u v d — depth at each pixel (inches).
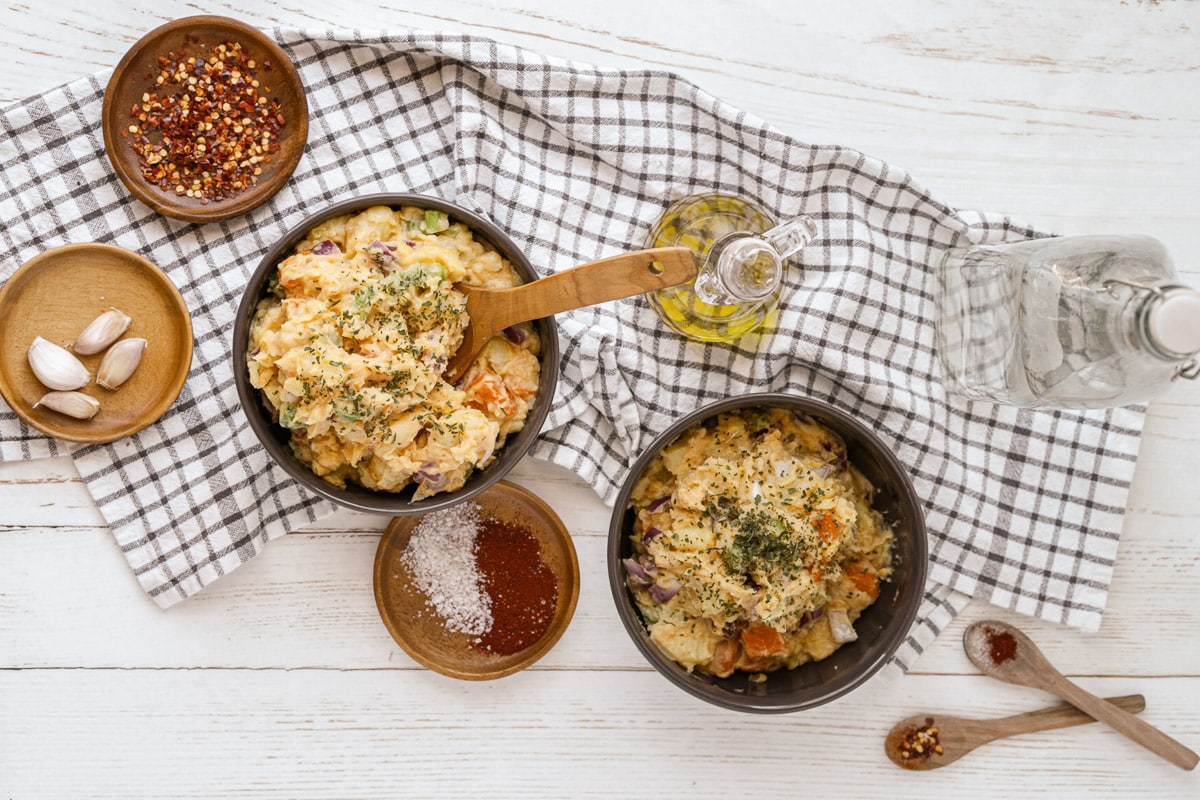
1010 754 34.4
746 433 31.9
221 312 32.0
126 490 31.9
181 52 31.2
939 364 33.4
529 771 33.9
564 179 32.6
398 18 32.5
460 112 31.9
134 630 32.9
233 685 33.3
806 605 31.3
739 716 34.2
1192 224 34.0
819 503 31.0
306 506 32.5
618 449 33.2
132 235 31.7
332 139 32.1
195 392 31.9
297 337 29.1
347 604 33.3
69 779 33.0
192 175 31.5
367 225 30.2
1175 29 33.9
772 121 33.4
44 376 30.9
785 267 33.0
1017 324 30.8
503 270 31.0
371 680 33.5
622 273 29.4
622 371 32.6
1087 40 33.8
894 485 31.2
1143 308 28.3
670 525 31.5
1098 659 34.2
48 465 32.2
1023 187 33.9
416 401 29.5
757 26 33.2
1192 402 34.1
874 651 31.2
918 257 33.2
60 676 32.8
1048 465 33.5
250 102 31.5
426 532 32.6
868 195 32.8
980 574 33.6
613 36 32.9
